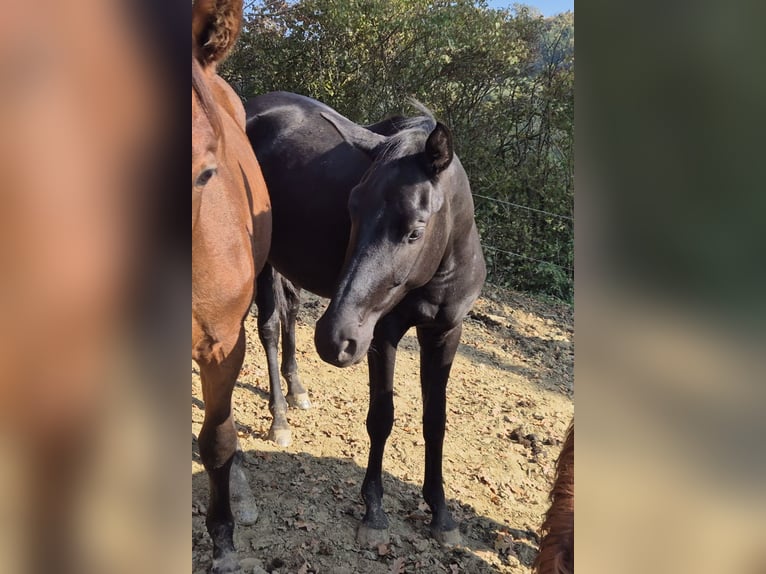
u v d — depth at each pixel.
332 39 8.52
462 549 2.95
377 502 2.95
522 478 3.70
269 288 3.75
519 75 9.15
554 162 8.84
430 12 8.66
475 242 2.88
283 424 3.64
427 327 2.92
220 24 1.84
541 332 6.75
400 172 2.44
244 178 2.53
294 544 2.75
